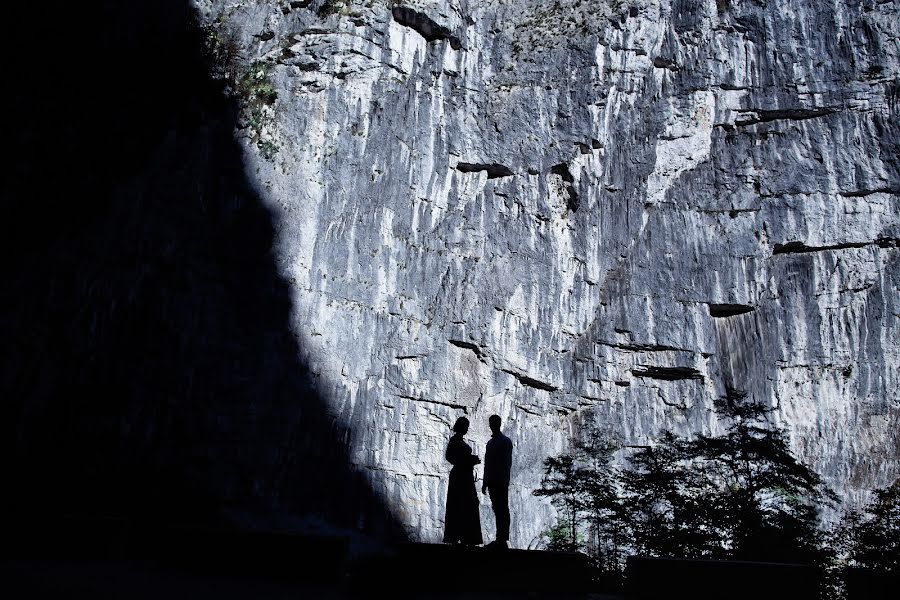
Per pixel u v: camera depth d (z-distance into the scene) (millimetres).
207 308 37781
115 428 33344
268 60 44188
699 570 11883
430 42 48219
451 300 45750
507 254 47750
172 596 9594
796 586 11672
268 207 40875
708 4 51812
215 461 35719
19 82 35969
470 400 44875
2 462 29984
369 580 11891
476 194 48281
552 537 37312
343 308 41938
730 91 51844
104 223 35938
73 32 38812
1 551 14422
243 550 13070
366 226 43625
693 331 49625
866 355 49531
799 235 50656
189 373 36219
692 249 50656
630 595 12125
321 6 45125
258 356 38312
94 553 14484
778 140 51719
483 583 12336
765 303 50750
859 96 51031
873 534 27469
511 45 50469
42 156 35219
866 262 50375
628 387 49531
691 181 51531
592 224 49812
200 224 39031
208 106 41625
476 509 15320
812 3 51938
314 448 39031
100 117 37812
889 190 50562
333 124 43781
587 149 49312
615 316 49469
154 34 42062
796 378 50094
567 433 48125
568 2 51031
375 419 41812
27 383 31516
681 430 48844
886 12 51469
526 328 47094
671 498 28594
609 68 49500
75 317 33625
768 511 27516
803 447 48906
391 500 40969
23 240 33688
